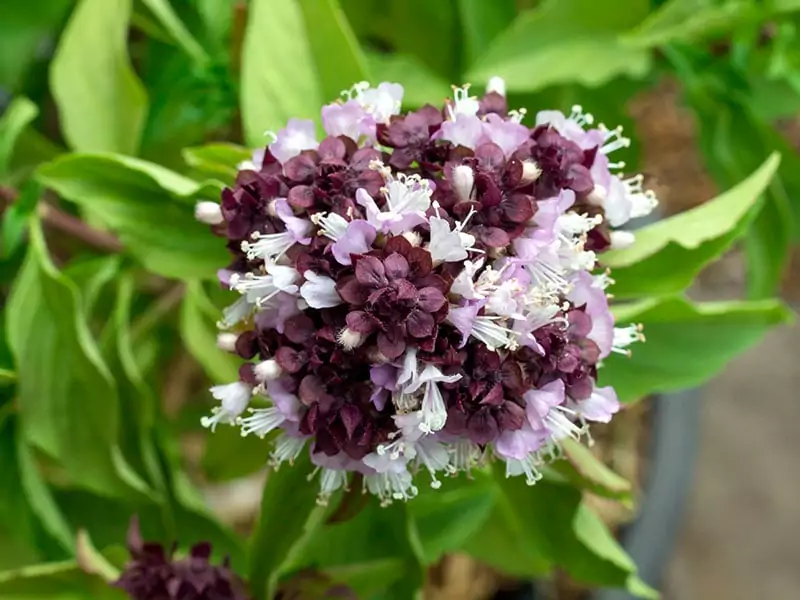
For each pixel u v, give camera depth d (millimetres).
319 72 152
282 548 138
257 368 112
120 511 192
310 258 109
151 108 193
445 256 106
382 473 120
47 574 157
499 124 120
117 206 145
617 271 146
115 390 165
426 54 215
